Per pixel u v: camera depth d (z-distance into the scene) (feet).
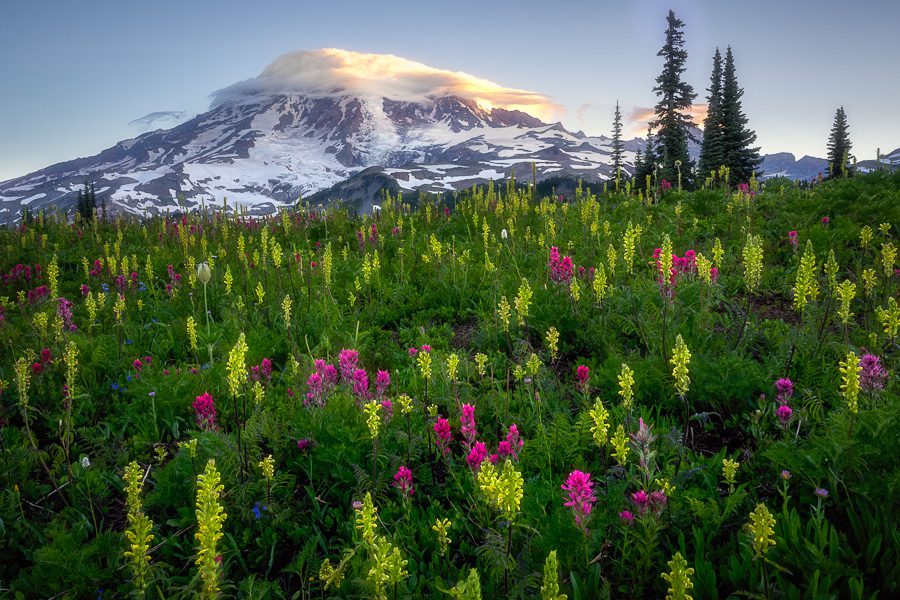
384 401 14.02
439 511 11.81
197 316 25.79
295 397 16.33
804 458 10.78
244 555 11.14
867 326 17.95
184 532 11.60
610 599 9.02
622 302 21.44
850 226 29.14
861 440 10.49
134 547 8.41
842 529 9.82
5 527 11.23
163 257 37.50
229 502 11.76
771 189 48.73
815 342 16.61
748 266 17.63
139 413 16.57
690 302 21.39
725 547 9.74
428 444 13.70
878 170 38.65
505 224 39.60
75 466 13.38
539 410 14.67
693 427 14.69
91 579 9.92
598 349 19.61
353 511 11.62
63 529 10.61
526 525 9.78
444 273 29.43
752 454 12.41
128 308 26.40
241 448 13.00
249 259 35.50
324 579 9.25
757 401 14.53
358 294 28.09
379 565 7.77
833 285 16.72
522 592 8.76
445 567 10.19
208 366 18.66
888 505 9.19
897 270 21.47
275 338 21.48
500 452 11.43
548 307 21.61
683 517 10.48
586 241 33.55
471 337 23.16
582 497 9.18
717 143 142.51
